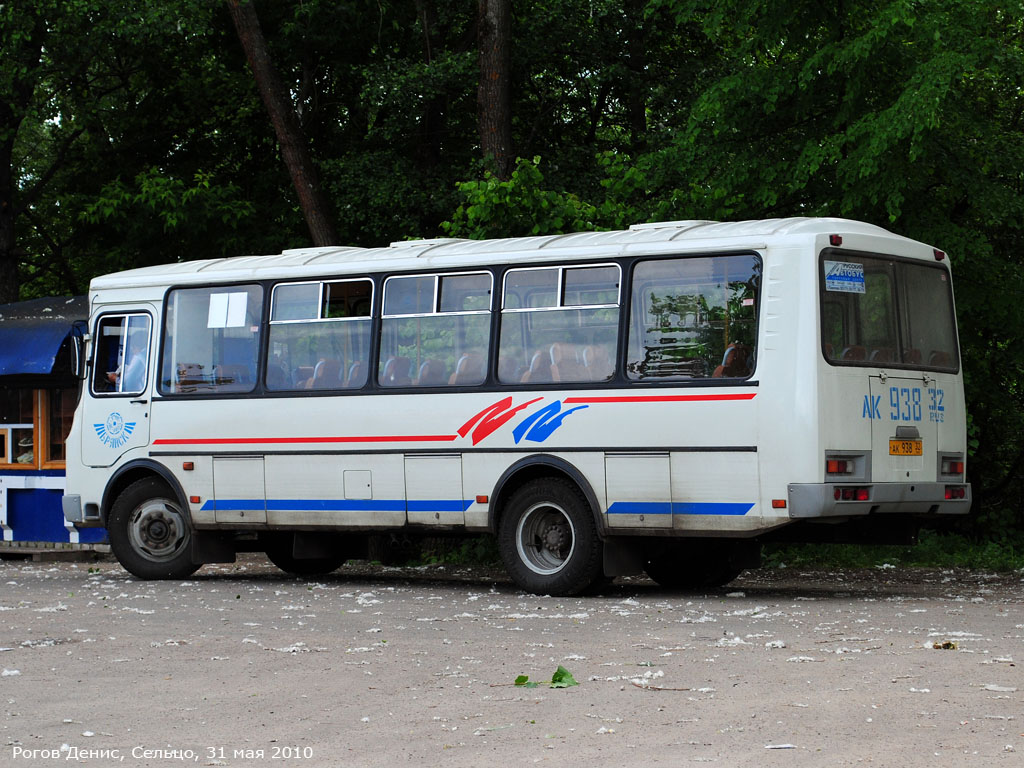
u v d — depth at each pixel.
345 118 30.28
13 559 22.59
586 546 14.38
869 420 13.70
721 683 8.79
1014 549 24.69
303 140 25.95
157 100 30.69
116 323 17.81
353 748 7.17
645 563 15.16
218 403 16.83
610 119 31.50
